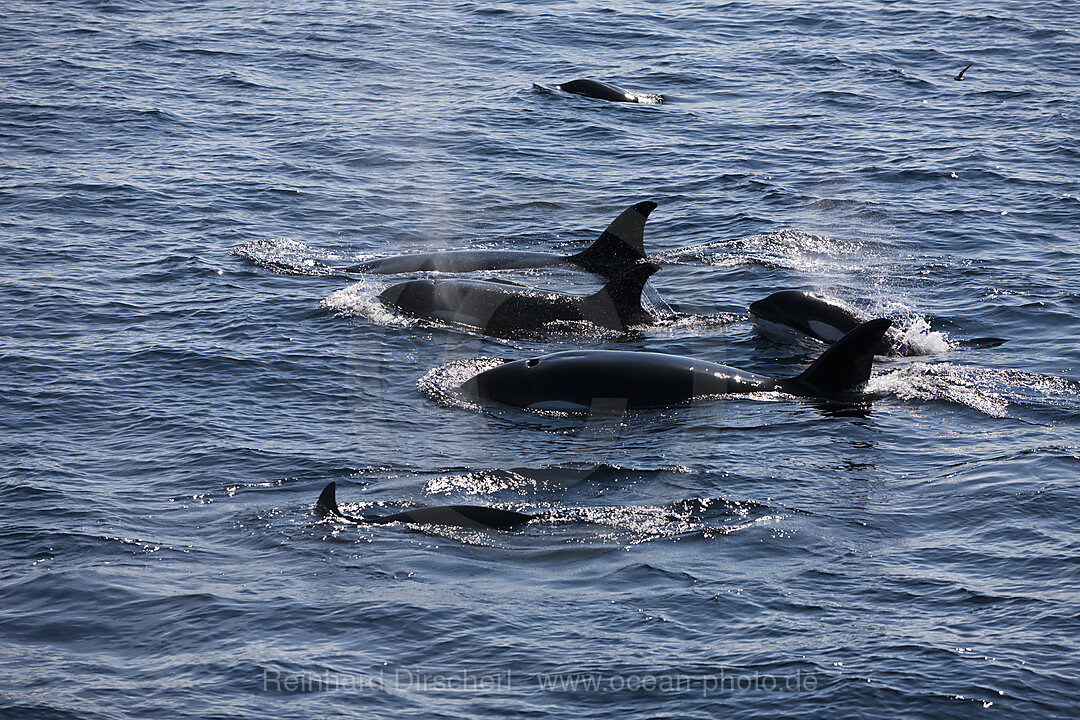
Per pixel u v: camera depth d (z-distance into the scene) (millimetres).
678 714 33281
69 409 56719
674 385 57812
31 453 51750
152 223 90375
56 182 99125
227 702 34062
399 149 112250
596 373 57719
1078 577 40281
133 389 59375
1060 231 88375
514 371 58312
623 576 41031
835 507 46375
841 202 96812
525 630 37688
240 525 45125
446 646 36812
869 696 33781
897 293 75875
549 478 49250
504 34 162750
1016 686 34156
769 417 55969
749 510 46156
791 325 68812
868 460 51031
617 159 110188
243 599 39656
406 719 33281
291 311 72125
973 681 34375
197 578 41188
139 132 115688
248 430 54406
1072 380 60750
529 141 115500
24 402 57375
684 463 50719
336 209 95625
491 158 110000
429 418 55875
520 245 88562
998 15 167750
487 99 130375
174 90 131750
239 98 129875
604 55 152250
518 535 44250
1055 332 68188
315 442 53031
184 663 36094
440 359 64562
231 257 82875
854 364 58906
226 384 60219
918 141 114125
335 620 38312
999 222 90812
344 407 57219
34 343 65688
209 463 50719
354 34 161625
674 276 80750
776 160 109250
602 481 49000
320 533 44312
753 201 97625
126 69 139750
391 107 127312
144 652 36844
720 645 36625
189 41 155250
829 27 164500
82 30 159375
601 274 81750
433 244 87312
